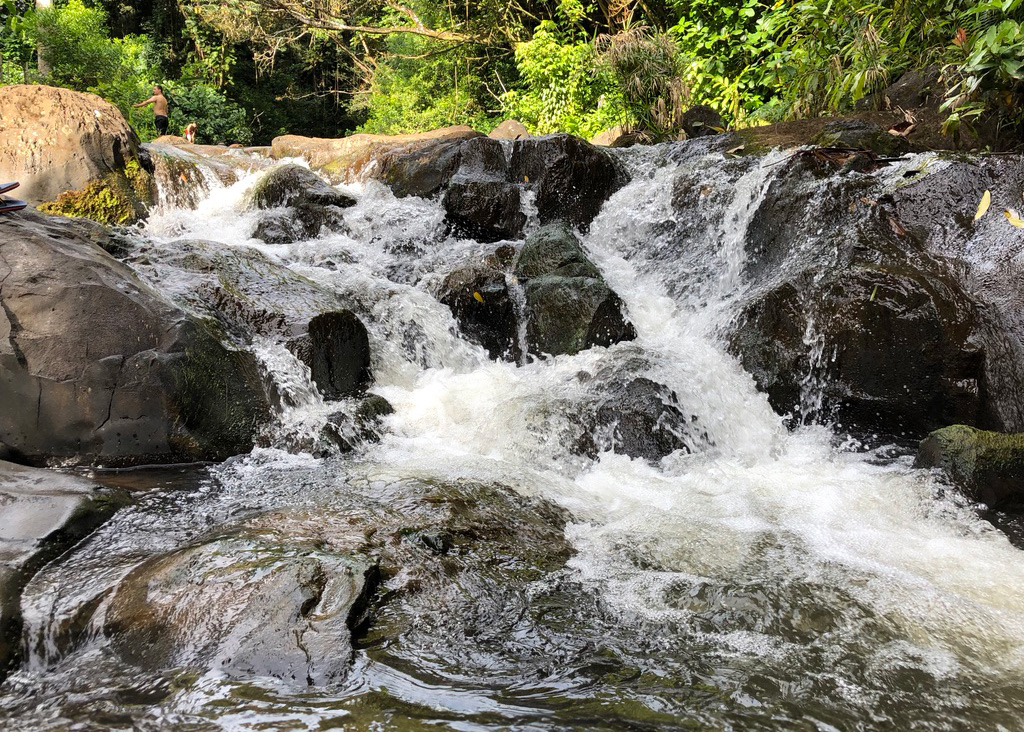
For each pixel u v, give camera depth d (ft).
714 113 35.37
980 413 15.61
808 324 17.35
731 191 22.90
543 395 17.26
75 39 48.11
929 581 10.58
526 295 21.12
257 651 7.89
